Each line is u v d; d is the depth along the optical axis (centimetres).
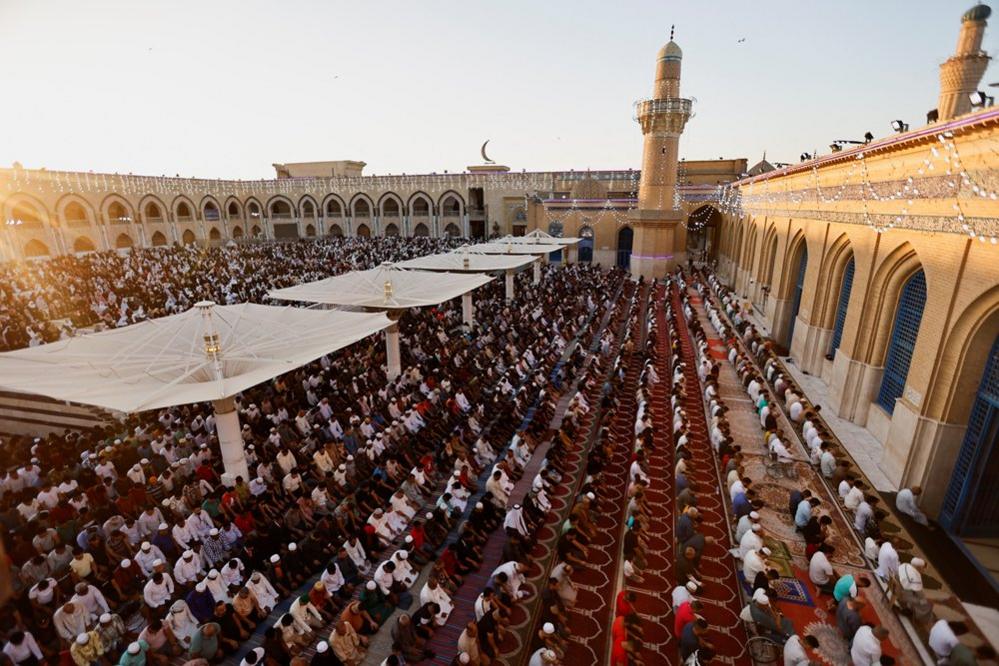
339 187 5262
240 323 1071
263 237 5469
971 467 844
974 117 761
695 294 2706
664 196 3091
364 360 1551
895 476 977
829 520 787
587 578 764
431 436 1098
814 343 1542
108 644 639
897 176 1044
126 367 901
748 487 877
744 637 662
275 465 984
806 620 682
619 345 1805
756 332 1767
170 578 707
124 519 820
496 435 1143
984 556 821
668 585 748
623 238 3619
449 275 1758
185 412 1188
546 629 617
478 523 837
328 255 3800
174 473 961
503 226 4812
